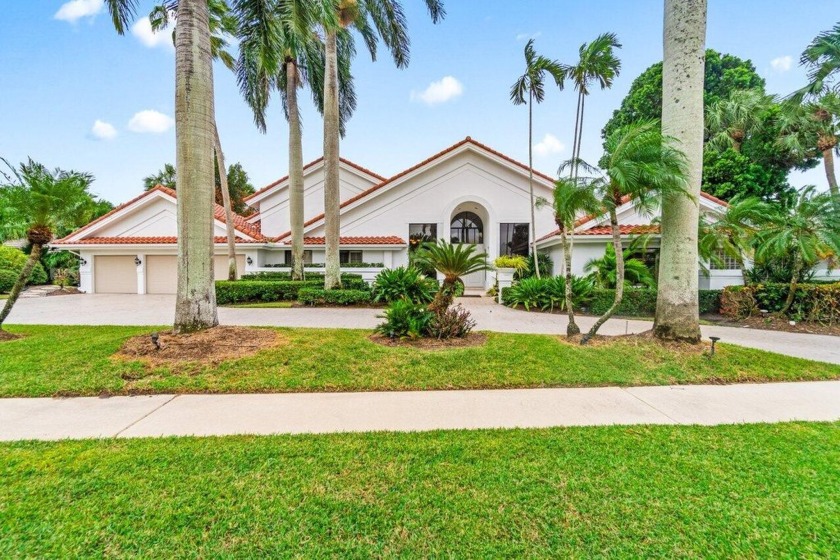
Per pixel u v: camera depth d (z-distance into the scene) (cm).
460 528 260
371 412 479
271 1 962
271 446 377
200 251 769
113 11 935
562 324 1098
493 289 1891
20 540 242
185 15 736
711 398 539
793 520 270
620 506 286
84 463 338
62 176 866
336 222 1532
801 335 1014
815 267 1343
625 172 659
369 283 1862
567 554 237
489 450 373
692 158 718
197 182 755
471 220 2389
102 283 2223
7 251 2455
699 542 248
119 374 581
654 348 719
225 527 258
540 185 2109
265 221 2548
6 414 461
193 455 356
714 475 329
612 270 1403
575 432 418
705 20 716
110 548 237
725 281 1537
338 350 713
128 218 2216
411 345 758
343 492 300
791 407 504
